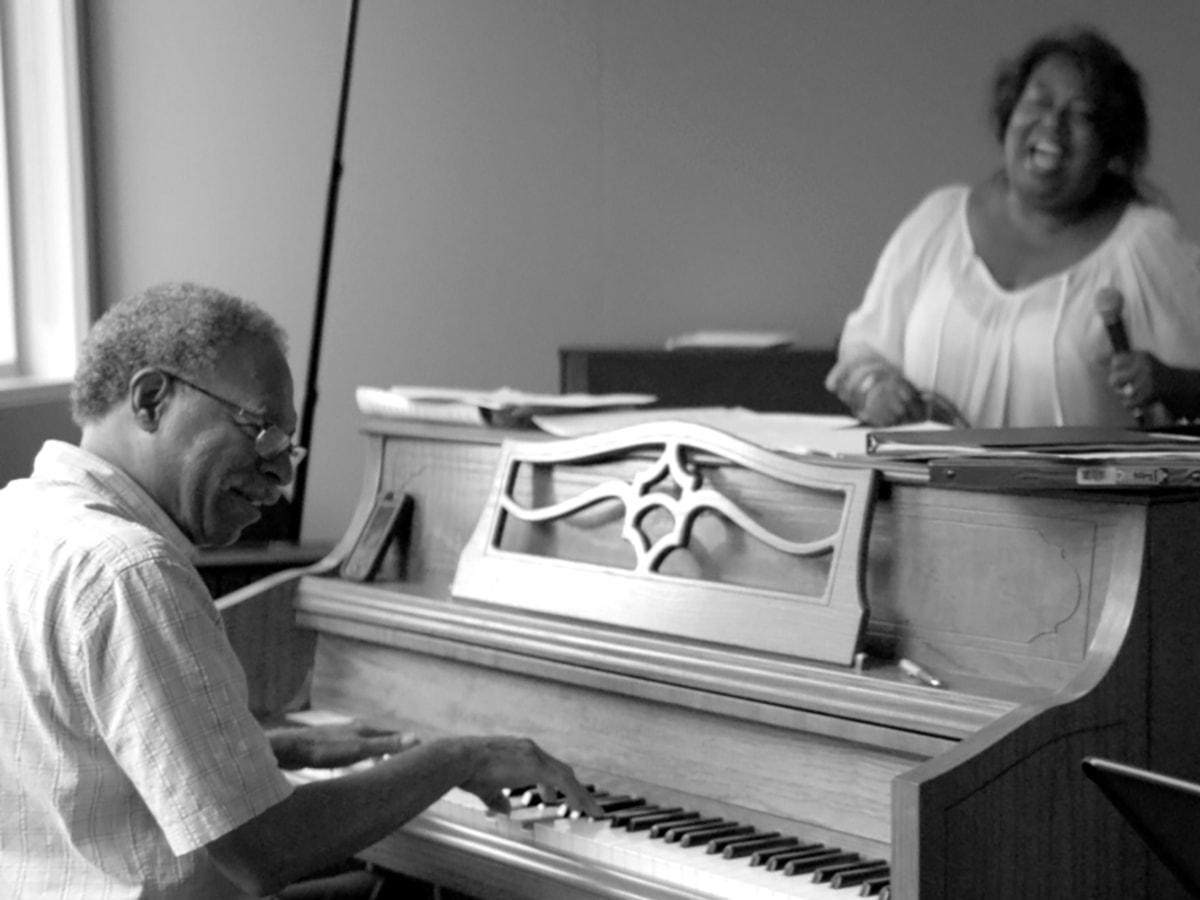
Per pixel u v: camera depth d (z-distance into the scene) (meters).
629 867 1.82
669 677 2.00
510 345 4.70
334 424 4.77
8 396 4.07
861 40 4.25
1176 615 1.78
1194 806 1.27
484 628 2.24
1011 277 4.07
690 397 4.05
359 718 2.47
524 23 4.61
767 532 2.00
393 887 2.55
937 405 4.17
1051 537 1.81
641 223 4.57
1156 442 1.82
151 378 1.75
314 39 4.65
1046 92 4.01
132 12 4.66
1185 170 3.90
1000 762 1.59
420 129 4.68
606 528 2.25
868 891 1.68
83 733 1.64
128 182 4.70
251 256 4.72
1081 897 1.70
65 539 1.63
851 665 1.86
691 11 4.45
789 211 4.39
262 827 1.65
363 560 2.54
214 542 1.83
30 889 1.68
